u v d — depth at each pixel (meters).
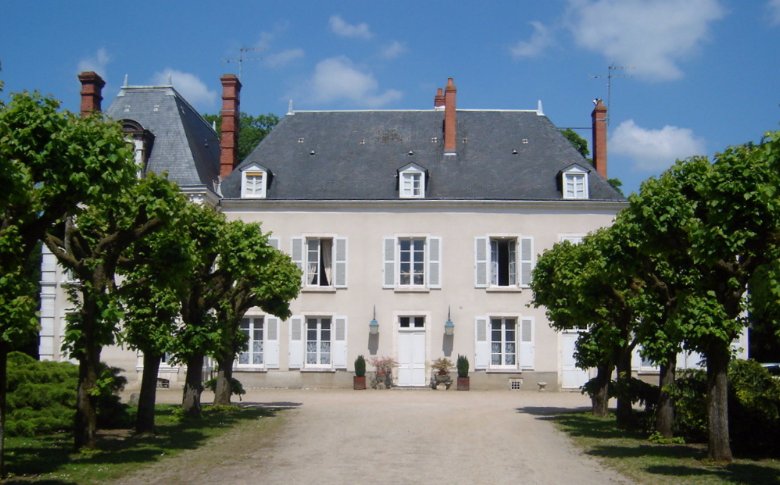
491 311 30.59
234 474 11.65
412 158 32.72
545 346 30.44
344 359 30.50
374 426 17.45
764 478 11.07
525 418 19.27
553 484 11.05
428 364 30.50
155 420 17.95
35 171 10.75
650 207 12.16
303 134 33.94
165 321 15.02
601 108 33.53
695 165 12.71
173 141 30.97
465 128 33.97
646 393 16.66
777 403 13.23
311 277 31.08
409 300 30.70
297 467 12.29
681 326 11.80
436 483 11.15
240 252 16.67
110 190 11.28
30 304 10.00
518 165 32.31
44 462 11.87
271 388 30.39
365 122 34.41
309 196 31.14
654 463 12.51
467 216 30.92
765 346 33.25
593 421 18.58
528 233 30.75
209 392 28.03
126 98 32.28
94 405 12.91
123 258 13.86
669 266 14.40
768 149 11.36
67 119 11.29
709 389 12.52
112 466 11.88
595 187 31.38
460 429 17.06
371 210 30.97
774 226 11.29
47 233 12.69
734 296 12.17
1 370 10.42
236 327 20.78
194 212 14.46
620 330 17.17
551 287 20.00
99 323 12.35
